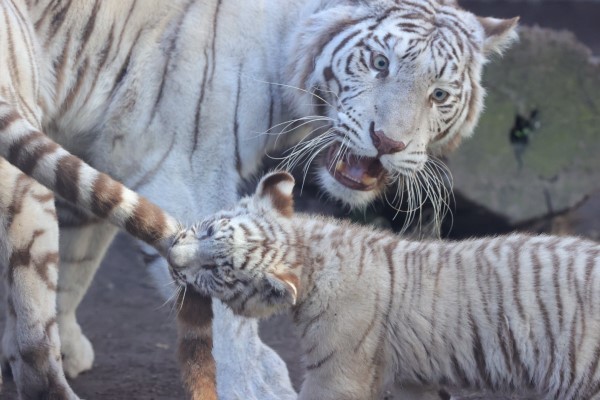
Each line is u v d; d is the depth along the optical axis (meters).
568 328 7.50
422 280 7.85
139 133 9.23
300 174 13.54
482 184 13.45
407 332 7.84
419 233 12.03
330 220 8.36
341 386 7.86
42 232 8.30
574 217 14.84
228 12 9.35
